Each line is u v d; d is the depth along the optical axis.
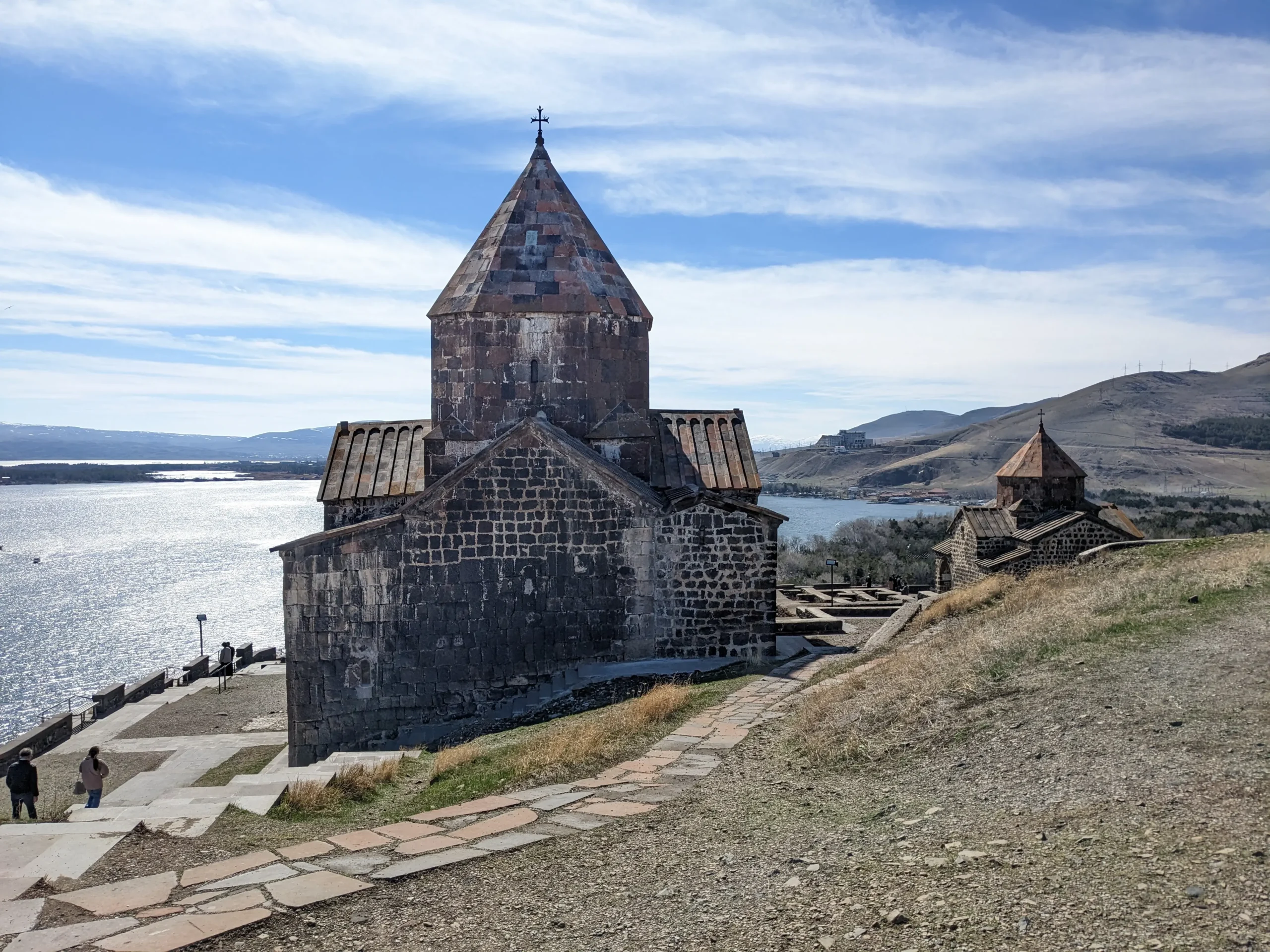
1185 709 9.22
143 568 95.94
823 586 42.34
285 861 8.05
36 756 21.61
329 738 17.62
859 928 5.76
